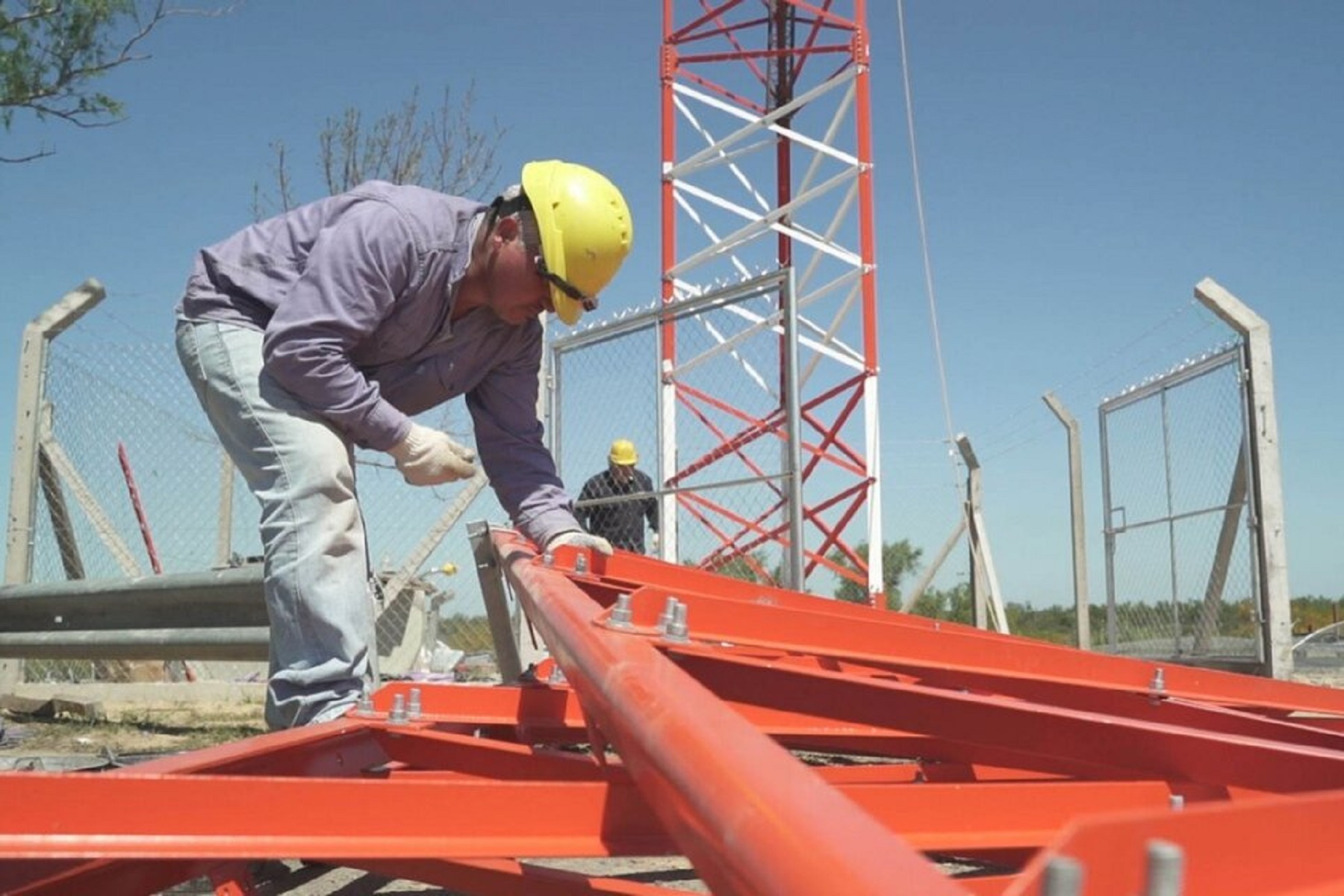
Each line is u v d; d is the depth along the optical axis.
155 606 6.63
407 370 3.41
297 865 2.94
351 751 2.34
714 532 8.39
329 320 2.95
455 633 10.63
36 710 7.91
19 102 11.07
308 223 3.24
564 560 3.09
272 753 2.04
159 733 6.62
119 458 8.77
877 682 2.05
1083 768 2.50
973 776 2.80
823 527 12.62
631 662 1.35
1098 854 0.61
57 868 1.57
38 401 8.75
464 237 3.21
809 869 0.63
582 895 1.88
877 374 12.84
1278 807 0.75
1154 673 2.62
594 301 3.31
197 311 3.19
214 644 6.28
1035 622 15.72
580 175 3.32
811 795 0.75
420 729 2.45
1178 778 1.83
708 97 14.59
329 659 2.91
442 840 1.62
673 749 0.98
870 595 12.20
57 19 11.09
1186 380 9.78
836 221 13.68
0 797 1.44
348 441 3.13
